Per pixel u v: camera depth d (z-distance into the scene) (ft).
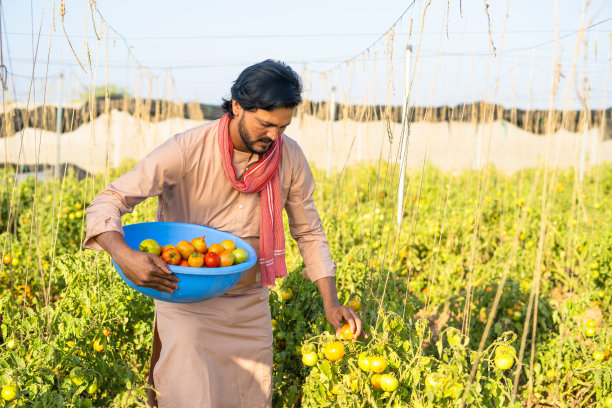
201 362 6.57
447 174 31.78
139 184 6.07
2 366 6.81
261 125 5.78
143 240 6.54
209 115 45.21
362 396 6.75
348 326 6.73
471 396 6.18
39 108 26.73
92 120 8.55
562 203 25.46
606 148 44.14
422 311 14.23
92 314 8.63
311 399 7.00
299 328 9.07
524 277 14.64
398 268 12.99
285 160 7.02
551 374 9.44
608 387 8.82
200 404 6.48
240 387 7.14
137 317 9.42
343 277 11.09
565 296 15.38
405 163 15.33
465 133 37.68
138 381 7.77
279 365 9.04
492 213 21.08
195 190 6.72
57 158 24.97
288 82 5.63
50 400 6.26
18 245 14.30
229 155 6.44
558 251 17.28
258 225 7.07
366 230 17.19
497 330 10.05
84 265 9.63
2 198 19.48
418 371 6.56
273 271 7.02
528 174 33.63
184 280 5.56
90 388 7.14
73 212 17.62
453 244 18.21
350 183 27.58
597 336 9.95
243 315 6.99
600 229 17.49
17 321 8.55
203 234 6.77
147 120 21.61
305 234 7.42
